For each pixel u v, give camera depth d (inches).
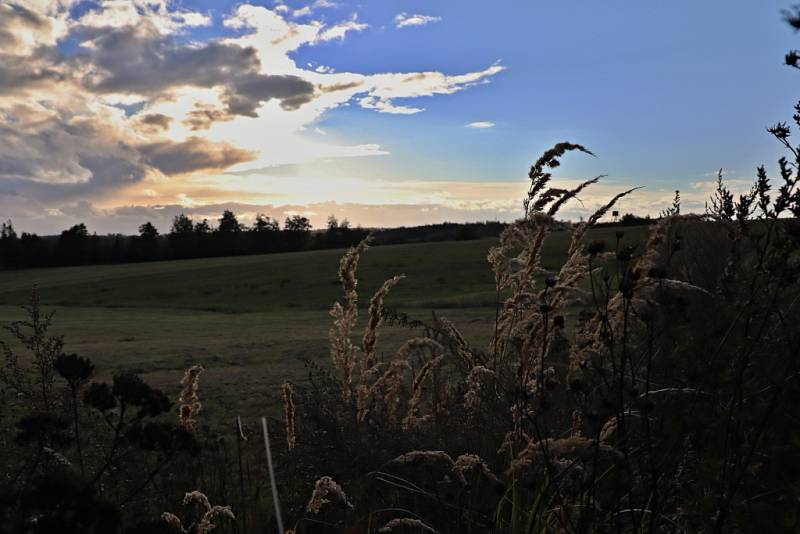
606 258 74.1
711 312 76.6
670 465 69.2
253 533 98.7
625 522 75.9
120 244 4975.4
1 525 63.4
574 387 71.8
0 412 135.0
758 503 65.3
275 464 120.6
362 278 2285.9
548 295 89.7
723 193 90.7
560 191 98.0
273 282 2437.3
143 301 2301.9
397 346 458.6
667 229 80.5
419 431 118.4
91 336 1027.9
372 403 131.3
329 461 111.4
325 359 509.0
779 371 71.9
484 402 113.3
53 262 4776.1
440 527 90.8
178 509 100.5
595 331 84.7
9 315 1782.7
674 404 70.9
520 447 89.7
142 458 113.1
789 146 73.9
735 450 67.0
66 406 128.8
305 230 5378.9
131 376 93.9
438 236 4857.3
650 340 69.7
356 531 91.0
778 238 72.2
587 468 79.8
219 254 5014.8
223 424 209.3
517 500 81.2
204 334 1013.2
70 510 66.2
